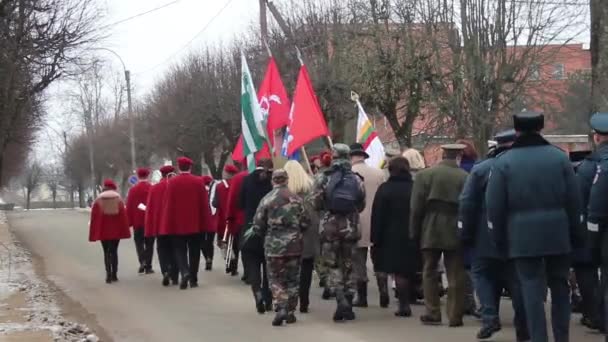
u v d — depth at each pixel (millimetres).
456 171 8719
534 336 6781
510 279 7773
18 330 8586
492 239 7055
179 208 12594
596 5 12438
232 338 8680
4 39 16375
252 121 12602
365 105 26953
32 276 14906
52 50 17688
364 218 10516
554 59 24812
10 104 19062
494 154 8148
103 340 8781
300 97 12000
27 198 97500
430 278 8977
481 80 22188
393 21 26062
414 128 31094
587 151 9320
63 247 22250
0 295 11969
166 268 13359
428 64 25188
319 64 27641
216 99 40469
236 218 13609
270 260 9242
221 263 16703
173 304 11320
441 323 9086
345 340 8312
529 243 6688
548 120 28266
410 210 9102
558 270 6965
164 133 47000
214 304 11203
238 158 14961
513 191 6801
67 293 12641
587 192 7934
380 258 9727
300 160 13188
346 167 9297
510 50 22766
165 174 13297
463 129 22531
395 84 25844
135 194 15195
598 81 12469
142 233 15148
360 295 10516
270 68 12992
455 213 8656
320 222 9469
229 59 38844
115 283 13914
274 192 9273
